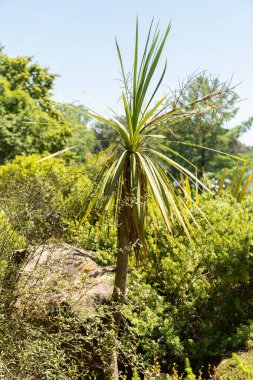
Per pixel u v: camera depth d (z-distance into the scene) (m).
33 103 24.52
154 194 4.09
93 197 4.24
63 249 4.54
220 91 4.42
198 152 31.67
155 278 5.28
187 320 4.73
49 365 3.30
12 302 3.53
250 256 4.82
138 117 4.21
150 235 5.41
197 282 4.93
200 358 4.39
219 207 5.74
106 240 5.51
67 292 3.82
